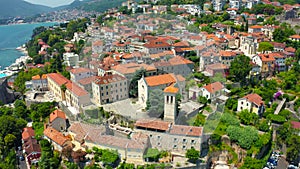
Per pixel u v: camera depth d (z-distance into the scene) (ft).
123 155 186.91
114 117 139.23
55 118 247.29
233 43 450.30
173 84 124.67
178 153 181.16
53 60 470.80
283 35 486.79
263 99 313.73
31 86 380.17
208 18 565.94
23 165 227.40
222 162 229.04
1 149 241.76
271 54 391.65
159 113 127.44
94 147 200.44
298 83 359.46
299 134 267.59
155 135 160.15
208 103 163.32
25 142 241.96
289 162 253.65
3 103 349.00
